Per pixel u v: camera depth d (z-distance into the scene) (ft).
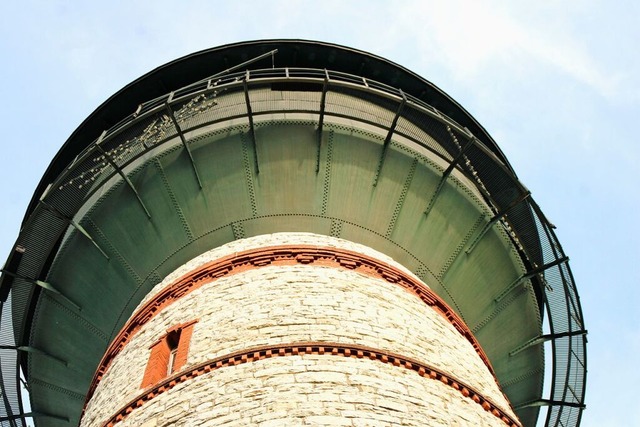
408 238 53.47
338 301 42.73
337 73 56.85
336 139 52.54
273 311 41.32
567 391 58.65
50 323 56.13
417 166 53.21
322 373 35.86
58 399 59.36
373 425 32.55
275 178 52.65
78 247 54.03
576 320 55.31
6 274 54.08
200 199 52.70
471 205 54.24
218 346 39.40
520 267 55.83
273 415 32.65
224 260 47.98
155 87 61.11
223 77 56.03
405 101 51.03
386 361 37.99
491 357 57.00
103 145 54.39
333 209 52.80
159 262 53.67
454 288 54.65
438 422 34.88
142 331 46.83
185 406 35.60
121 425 37.52
